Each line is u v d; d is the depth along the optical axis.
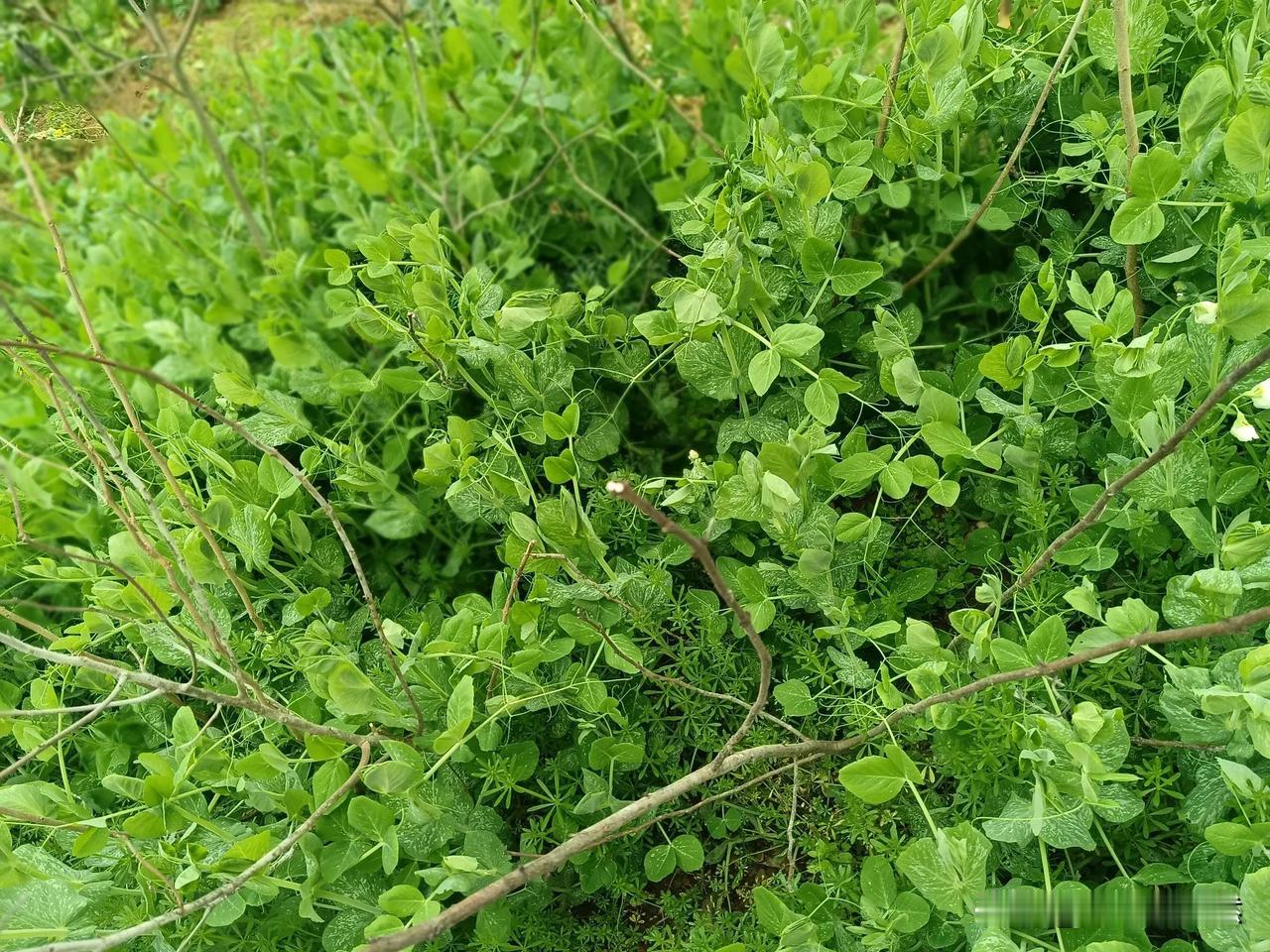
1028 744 0.53
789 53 0.77
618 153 1.03
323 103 1.14
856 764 0.50
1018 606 0.63
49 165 1.35
